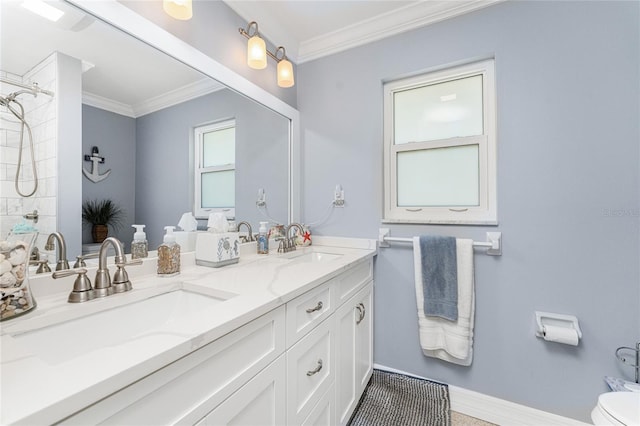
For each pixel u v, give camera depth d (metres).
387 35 1.71
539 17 1.35
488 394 1.46
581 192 1.28
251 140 1.59
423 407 1.44
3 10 0.74
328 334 1.11
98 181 0.94
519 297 1.40
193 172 1.28
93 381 0.39
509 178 1.41
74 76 0.87
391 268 1.71
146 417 0.47
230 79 1.43
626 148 1.21
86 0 0.88
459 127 1.61
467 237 1.52
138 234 1.04
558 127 1.32
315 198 1.96
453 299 1.46
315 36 1.85
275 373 0.78
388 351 1.72
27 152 0.77
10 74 0.74
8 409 0.33
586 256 1.27
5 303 0.60
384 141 1.79
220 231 1.25
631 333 1.20
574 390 1.29
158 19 1.10
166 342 0.51
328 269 1.15
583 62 1.27
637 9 1.19
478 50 1.48
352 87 1.83
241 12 1.50
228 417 0.63
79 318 0.70
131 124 1.04
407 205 1.74
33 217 0.78
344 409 1.25
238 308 0.69
